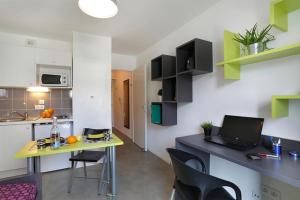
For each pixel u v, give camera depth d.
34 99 3.25
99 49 3.16
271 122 1.54
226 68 1.71
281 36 1.46
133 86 4.58
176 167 1.26
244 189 1.79
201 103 2.33
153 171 2.82
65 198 2.08
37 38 3.25
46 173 2.78
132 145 4.39
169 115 2.79
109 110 3.23
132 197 2.09
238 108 1.83
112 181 2.02
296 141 1.37
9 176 2.68
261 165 1.09
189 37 2.59
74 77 2.98
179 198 1.41
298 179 0.88
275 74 1.51
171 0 2.05
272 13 1.29
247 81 1.74
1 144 2.56
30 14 2.37
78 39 3.00
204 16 2.30
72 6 2.17
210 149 1.44
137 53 4.34
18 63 2.81
